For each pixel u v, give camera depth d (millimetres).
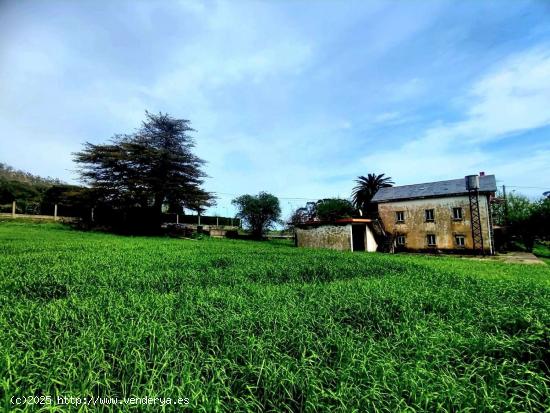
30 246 14484
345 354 3977
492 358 3957
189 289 7316
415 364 3723
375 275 10625
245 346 4031
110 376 3248
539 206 29609
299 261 12906
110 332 4188
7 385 2787
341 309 5918
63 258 11141
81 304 5578
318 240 28359
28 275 7957
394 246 29312
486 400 3057
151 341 4039
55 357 3445
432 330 4805
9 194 34875
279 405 3078
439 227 28000
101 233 26984
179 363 3584
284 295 6875
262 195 35594
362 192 49406
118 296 6352
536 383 3396
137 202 30484
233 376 3527
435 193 28844
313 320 5102
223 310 5523
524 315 5238
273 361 3723
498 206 36000
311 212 45375
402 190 32750
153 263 11055
